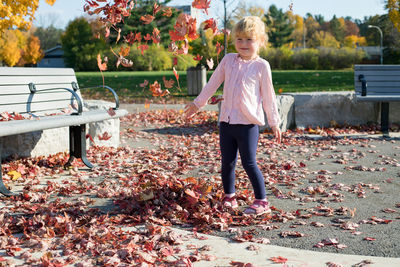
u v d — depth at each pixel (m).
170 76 23.89
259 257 2.40
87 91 17.44
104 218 3.06
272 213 3.28
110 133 5.95
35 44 58.00
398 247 2.57
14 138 4.71
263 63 3.12
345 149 6.00
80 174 4.52
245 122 3.11
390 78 7.75
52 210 3.23
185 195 3.42
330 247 2.58
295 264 2.29
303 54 49.62
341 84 20.25
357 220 3.10
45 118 4.08
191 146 6.36
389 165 4.97
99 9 3.11
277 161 5.20
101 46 50.31
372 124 7.97
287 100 7.64
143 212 3.19
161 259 2.36
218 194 3.51
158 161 5.29
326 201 3.60
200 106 3.28
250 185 4.11
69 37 53.00
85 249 2.49
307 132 7.52
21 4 8.23
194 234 2.76
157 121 9.26
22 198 3.63
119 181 4.24
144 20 3.21
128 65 3.28
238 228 2.91
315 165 5.03
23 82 4.62
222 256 2.42
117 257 2.36
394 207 3.42
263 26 3.16
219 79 3.26
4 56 51.22
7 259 2.35
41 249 2.51
